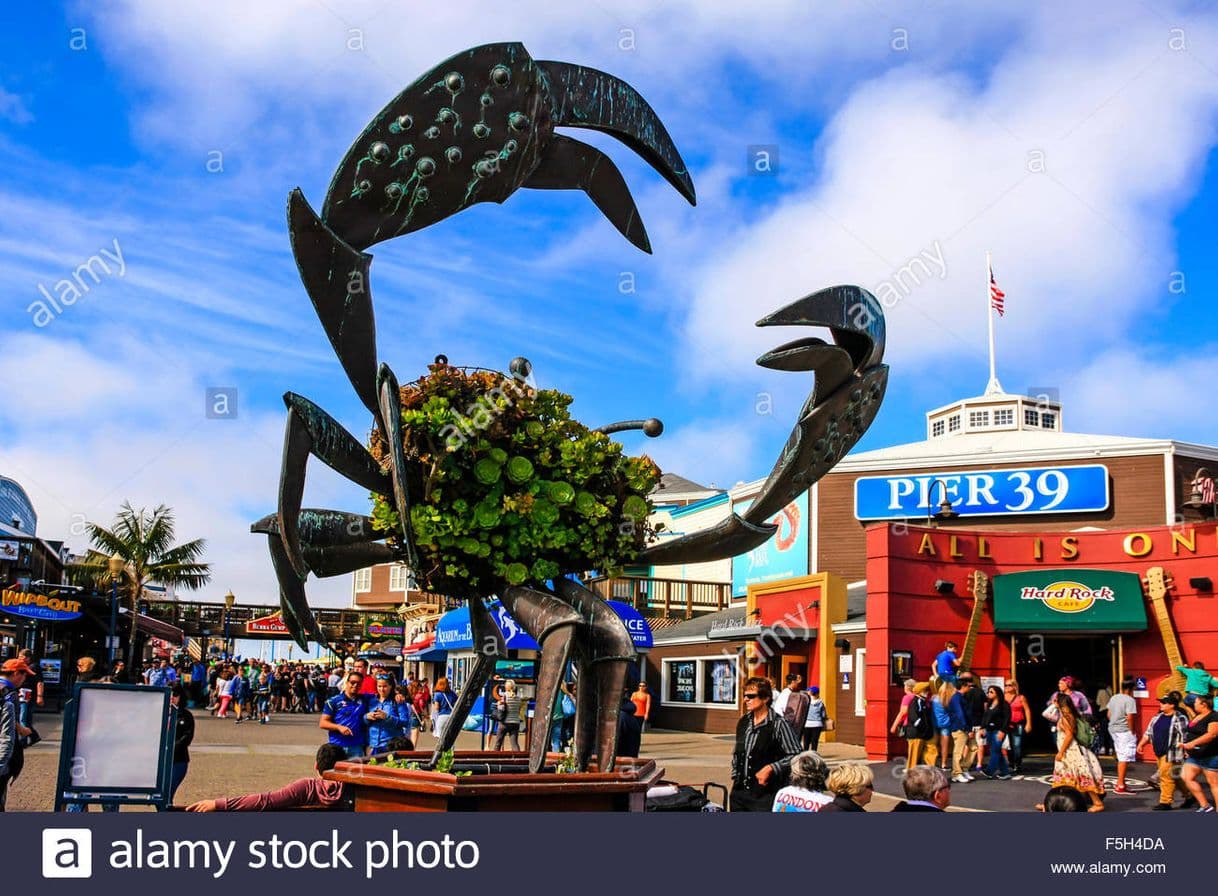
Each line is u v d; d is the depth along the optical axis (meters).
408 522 4.96
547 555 5.37
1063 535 22.31
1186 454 25.80
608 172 5.54
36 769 14.20
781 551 30.00
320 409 5.05
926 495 27.30
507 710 18.80
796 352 5.01
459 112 4.93
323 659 58.91
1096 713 21.28
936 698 17.19
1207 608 20.70
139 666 40.78
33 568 34.97
